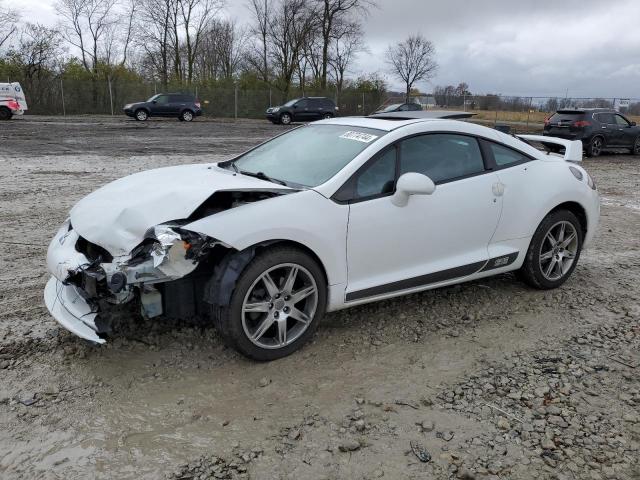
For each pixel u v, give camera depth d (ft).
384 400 10.69
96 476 8.50
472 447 9.38
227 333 11.26
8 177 34.50
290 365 11.85
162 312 11.51
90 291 11.14
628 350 12.92
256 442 9.38
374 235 12.64
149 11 177.37
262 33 169.07
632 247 21.90
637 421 10.18
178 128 88.43
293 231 11.44
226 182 12.84
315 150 14.11
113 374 11.25
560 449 9.37
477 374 11.70
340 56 173.78
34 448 9.06
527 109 120.67
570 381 11.50
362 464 8.91
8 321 13.43
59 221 23.41
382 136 13.42
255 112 141.18
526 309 15.08
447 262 14.10
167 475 8.56
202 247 10.62
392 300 15.35
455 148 14.37
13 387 10.69
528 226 15.37
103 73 150.82
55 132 72.49
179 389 10.84
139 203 11.69
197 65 197.16
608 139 60.23
